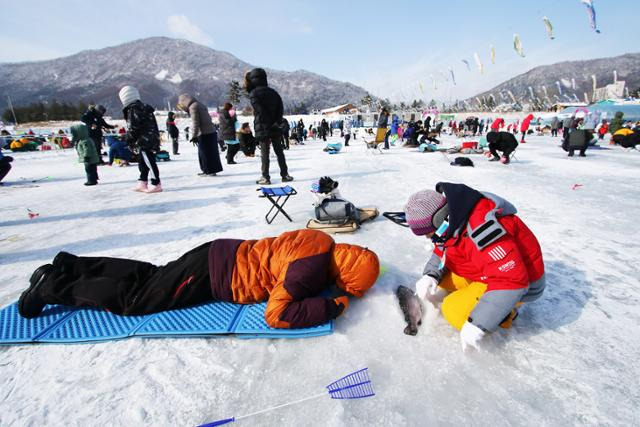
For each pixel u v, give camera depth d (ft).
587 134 37.11
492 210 5.84
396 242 11.77
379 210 16.20
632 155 39.27
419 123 54.60
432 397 5.13
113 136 40.57
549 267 9.70
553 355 6.01
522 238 6.03
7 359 6.25
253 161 38.34
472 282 6.98
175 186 23.40
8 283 9.53
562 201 17.47
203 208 17.16
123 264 7.73
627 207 16.21
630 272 9.34
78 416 4.99
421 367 5.74
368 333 6.69
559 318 7.15
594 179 23.72
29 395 5.42
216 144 26.71
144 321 7.09
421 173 26.91
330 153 47.06
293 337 6.56
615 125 66.08
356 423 4.71
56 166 38.91
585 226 13.38
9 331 6.88
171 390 5.42
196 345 6.48
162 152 39.55
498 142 32.71
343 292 8.07
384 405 5.00
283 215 15.31
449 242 6.38
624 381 5.41
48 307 7.83
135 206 17.99
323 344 6.39
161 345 6.51
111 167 36.14
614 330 6.75
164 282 7.24
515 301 5.61
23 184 26.03
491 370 5.67
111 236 13.24
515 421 4.71
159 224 14.64
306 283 6.72
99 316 7.38
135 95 20.03
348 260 7.34
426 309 7.36
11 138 69.26
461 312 6.38
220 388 5.43
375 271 7.54
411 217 6.38
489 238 5.66
